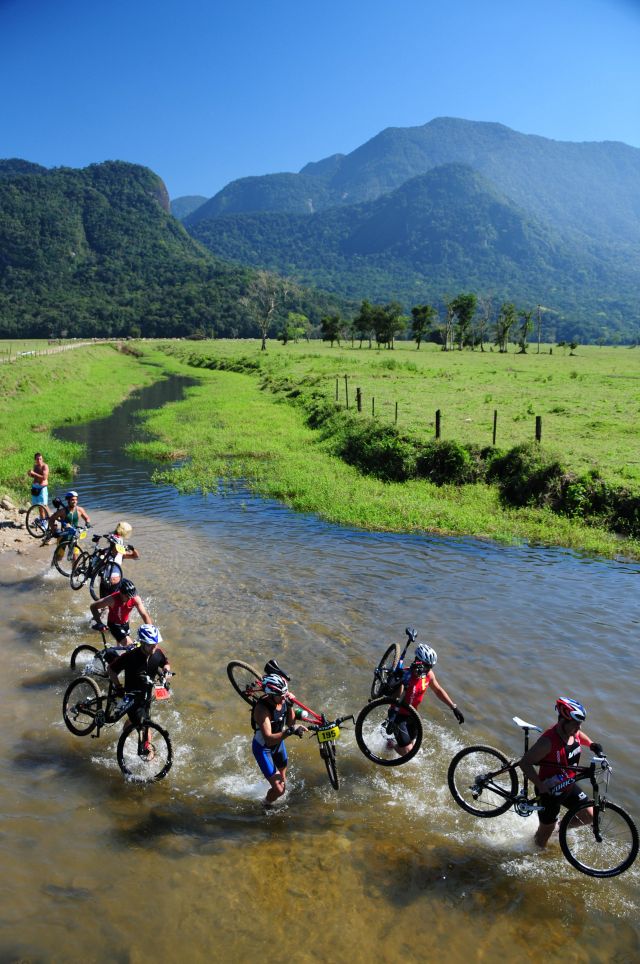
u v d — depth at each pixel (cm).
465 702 788
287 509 1759
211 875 522
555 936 478
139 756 647
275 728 589
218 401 4234
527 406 3181
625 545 1442
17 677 826
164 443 2828
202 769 658
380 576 1227
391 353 9812
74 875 517
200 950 456
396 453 2152
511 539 1470
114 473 2252
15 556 1310
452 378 5075
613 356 10775
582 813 550
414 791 635
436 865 542
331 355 8594
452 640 953
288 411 3697
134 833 566
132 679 643
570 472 1762
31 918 475
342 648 924
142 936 465
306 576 1221
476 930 481
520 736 718
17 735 704
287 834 571
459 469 2005
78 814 587
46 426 3284
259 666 866
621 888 524
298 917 486
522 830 591
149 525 1584
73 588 1116
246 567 1270
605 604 1100
